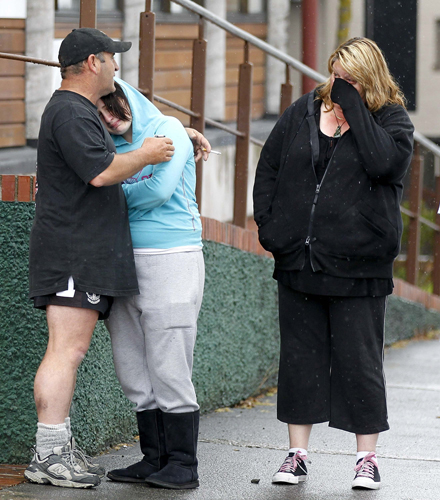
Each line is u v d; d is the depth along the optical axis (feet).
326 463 53.21
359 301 47.14
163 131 45.39
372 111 47.16
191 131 50.29
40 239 43.34
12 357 49.55
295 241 46.96
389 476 50.11
